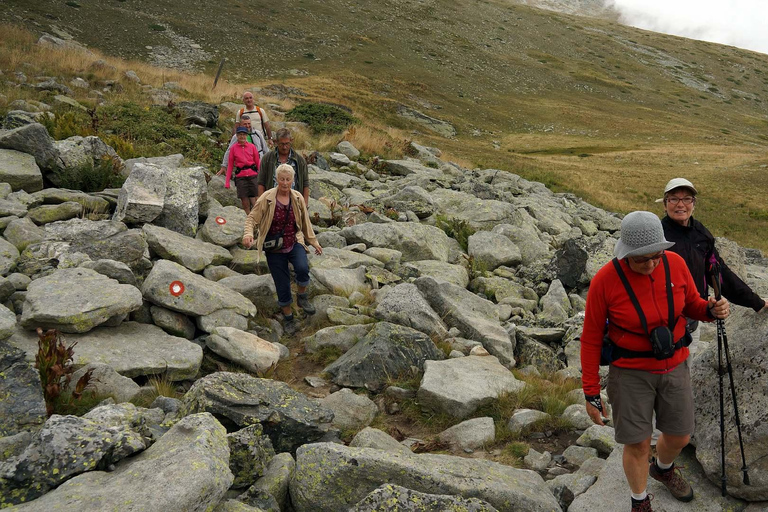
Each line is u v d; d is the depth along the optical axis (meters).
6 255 6.54
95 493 3.01
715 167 46.22
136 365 5.22
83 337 5.41
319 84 56.34
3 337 4.91
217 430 3.70
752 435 3.82
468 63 84.00
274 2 83.88
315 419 4.63
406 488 3.58
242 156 9.74
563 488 4.16
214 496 3.18
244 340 6.02
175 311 6.28
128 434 3.59
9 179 8.77
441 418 5.40
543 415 5.35
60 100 16.25
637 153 52.88
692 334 4.27
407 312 6.96
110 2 63.81
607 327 3.44
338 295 7.84
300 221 6.83
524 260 11.60
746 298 4.05
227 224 8.88
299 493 3.80
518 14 119.44
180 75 28.11
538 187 22.72
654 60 111.50
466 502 3.44
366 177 17.52
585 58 103.56
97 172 9.86
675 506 3.90
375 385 5.84
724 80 107.81
